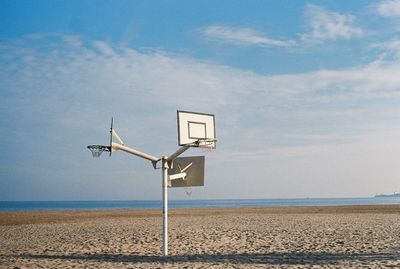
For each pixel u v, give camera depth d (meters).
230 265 11.40
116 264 11.85
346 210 45.22
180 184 13.75
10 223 30.69
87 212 49.78
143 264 11.75
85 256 13.70
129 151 12.83
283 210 48.25
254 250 14.41
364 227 23.02
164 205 13.33
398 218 30.55
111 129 12.48
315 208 53.78
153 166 13.36
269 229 22.25
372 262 11.48
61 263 12.23
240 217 33.41
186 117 13.31
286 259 12.34
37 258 13.36
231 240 17.38
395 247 14.59
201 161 13.48
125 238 18.72
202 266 11.30
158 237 18.78
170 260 12.42
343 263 11.43
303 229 22.06
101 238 19.03
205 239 17.80
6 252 15.10
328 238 17.72
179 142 13.00
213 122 13.88
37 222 31.20
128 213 45.16
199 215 37.88
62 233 22.20
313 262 11.73
